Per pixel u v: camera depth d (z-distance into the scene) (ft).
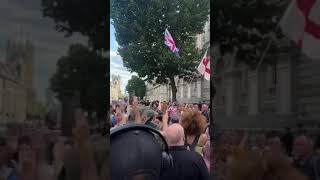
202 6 100.42
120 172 5.16
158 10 97.76
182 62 100.27
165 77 103.30
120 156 5.21
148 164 5.34
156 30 99.09
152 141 5.52
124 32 99.30
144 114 19.06
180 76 103.30
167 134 10.07
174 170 9.71
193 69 101.76
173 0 99.19
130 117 19.21
